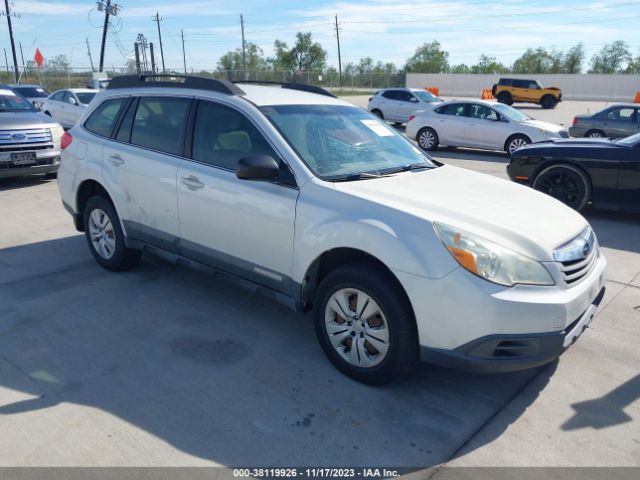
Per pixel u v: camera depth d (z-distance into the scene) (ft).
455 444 9.45
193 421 9.93
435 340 9.85
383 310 10.36
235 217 12.75
